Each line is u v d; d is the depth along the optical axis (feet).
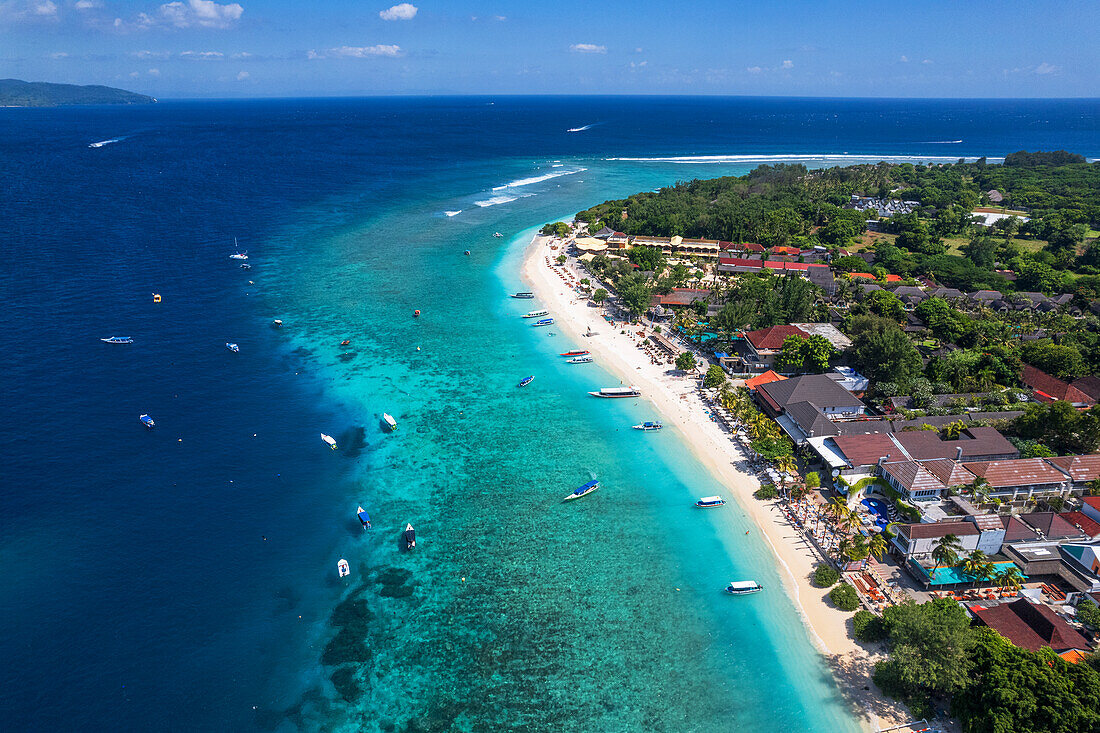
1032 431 285.02
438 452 289.33
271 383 345.72
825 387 308.81
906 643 171.01
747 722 168.45
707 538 237.25
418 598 207.41
